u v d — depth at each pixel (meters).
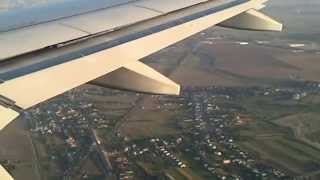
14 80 9.03
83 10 14.01
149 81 11.62
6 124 7.66
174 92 11.70
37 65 9.79
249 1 17.98
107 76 11.69
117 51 11.29
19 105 8.31
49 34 11.41
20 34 11.26
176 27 13.41
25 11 13.71
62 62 10.12
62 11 13.79
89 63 10.43
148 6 14.97
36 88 9.00
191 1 16.36
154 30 12.86
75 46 11.11
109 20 13.07
